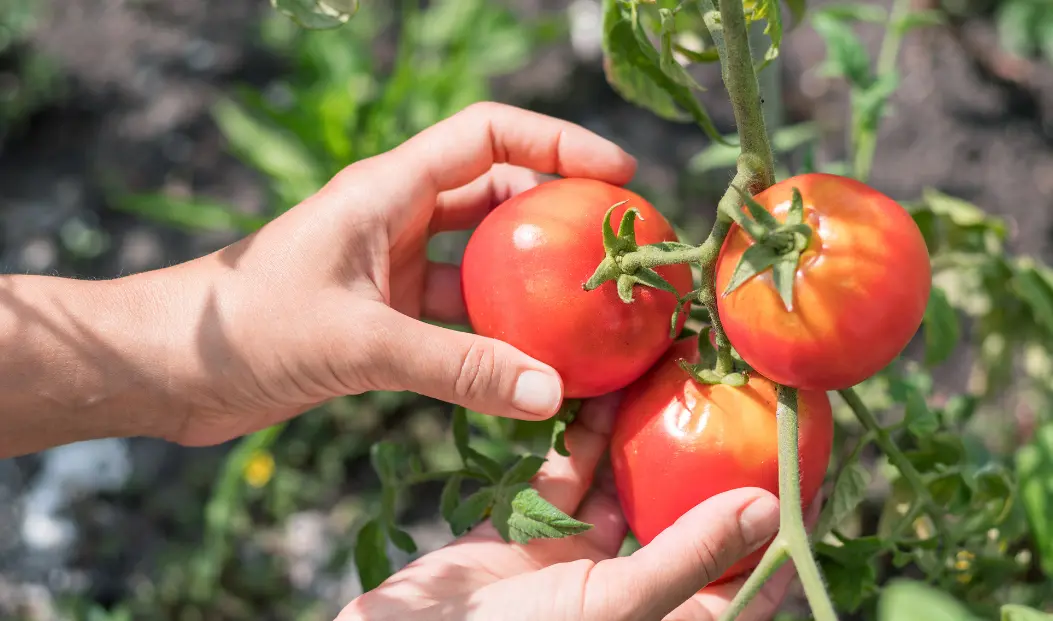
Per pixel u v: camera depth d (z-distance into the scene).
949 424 0.69
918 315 0.47
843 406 0.74
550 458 0.59
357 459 1.02
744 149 0.48
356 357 0.56
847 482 0.53
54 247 1.17
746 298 0.47
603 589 0.51
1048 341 0.70
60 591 0.96
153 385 0.58
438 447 0.99
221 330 0.57
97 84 1.31
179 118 1.27
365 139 0.89
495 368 0.54
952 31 1.09
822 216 0.47
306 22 0.50
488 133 0.60
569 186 0.54
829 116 1.08
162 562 0.96
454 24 1.16
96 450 1.02
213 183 1.21
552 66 1.22
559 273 0.52
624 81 0.59
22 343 0.57
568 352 0.53
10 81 1.31
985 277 0.68
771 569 0.48
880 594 0.59
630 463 0.53
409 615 0.53
